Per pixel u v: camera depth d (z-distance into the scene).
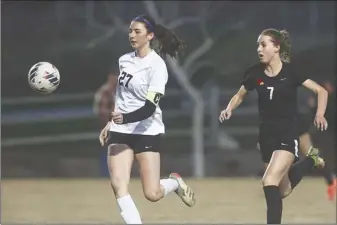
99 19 73.19
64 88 74.50
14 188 53.31
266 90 27.41
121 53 73.75
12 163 67.56
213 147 68.38
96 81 74.62
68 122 70.25
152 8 70.38
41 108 70.38
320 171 61.84
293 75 27.25
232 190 51.00
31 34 75.00
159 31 26.72
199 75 72.00
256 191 50.28
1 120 69.50
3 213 40.06
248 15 71.38
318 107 27.02
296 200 44.97
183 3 70.31
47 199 46.53
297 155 27.62
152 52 26.09
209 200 45.28
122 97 26.17
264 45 27.22
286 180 29.81
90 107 70.62
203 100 69.38
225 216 38.47
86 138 68.94
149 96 25.33
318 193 48.38
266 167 28.39
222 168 67.38
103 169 63.53
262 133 27.80
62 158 68.56
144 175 26.22
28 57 74.81
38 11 74.94
